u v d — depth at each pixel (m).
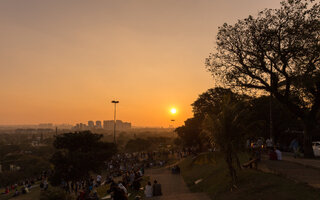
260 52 20.88
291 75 19.98
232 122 13.61
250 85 21.52
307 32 19.17
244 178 14.01
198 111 53.31
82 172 29.31
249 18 20.69
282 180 11.88
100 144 33.75
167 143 149.00
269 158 19.66
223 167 20.53
